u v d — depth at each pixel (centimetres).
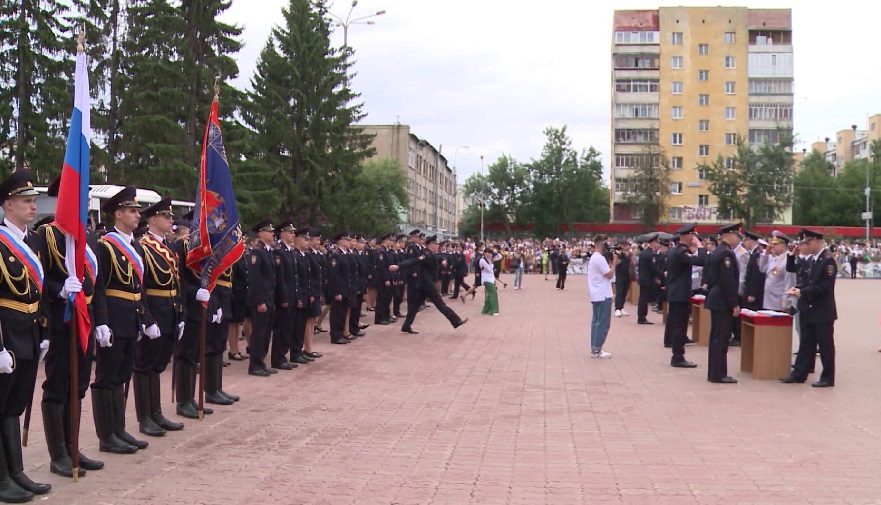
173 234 1119
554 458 680
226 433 766
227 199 855
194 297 844
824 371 1054
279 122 3372
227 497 566
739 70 7462
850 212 8306
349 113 3625
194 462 659
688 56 7506
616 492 582
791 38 7462
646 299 1927
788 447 718
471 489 589
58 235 606
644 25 7588
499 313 2219
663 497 570
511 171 8400
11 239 558
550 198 8175
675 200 7562
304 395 970
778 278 1366
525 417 848
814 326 1059
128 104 2911
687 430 789
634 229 7481
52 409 616
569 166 8131
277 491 582
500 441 740
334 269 1478
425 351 1396
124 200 689
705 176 7194
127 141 2964
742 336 1184
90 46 2894
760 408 904
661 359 1311
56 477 610
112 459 665
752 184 6969
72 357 590
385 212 5303
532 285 3816
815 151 9450
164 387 1009
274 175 3297
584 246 5416
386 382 1068
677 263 1233
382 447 714
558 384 1061
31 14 2742
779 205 7069
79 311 590
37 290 570
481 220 7981
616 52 7606
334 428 789
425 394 980
